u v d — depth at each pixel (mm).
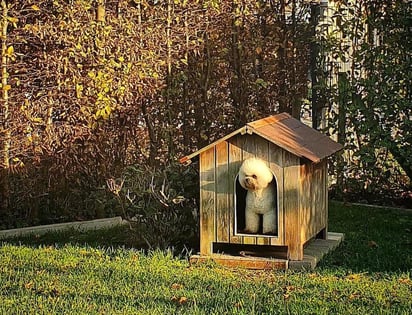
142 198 5738
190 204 5777
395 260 5383
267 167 5270
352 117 7297
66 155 6660
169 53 6945
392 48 7145
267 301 4562
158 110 7027
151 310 4453
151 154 7039
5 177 6438
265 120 5512
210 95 7234
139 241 5957
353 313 4359
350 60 7367
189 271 5145
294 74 7480
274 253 5508
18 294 4730
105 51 6605
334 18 7434
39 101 6457
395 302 4520
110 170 6887
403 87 7109
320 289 4754
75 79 6527
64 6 6398
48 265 5301
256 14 7301
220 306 4500
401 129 7090
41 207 6840
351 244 5840
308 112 7566
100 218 7008
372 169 7266
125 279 4977
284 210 5270
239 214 5434
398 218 6672
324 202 5855
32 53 6461
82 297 4664
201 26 7090
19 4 6320
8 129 6359
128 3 6809
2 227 6598
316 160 5223
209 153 5391
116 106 6711
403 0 7094
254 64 7336
